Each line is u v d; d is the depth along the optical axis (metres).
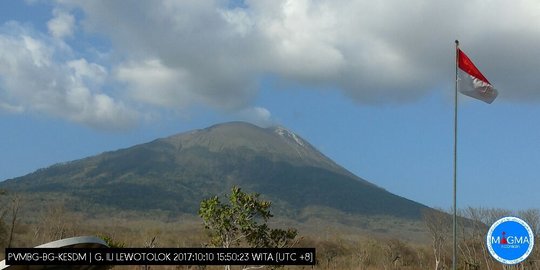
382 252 105.44
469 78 26.80
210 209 32.44
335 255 106.94
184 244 88.69
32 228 99.94
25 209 193.62
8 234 82.69
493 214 87.75
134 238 94.56
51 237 88.62
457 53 27.06
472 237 89.06
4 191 101.88
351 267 96.25
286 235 32.50
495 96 26.94
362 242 111.25
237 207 32.53
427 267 97.00
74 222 105.19
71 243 20.45
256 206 32.62
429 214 99.69
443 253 92.38
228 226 32.25
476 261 78.62
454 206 24.95
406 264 104.62
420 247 118.06
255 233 32.19
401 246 110.25
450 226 96.56
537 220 72.69
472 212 90.88
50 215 99.19
